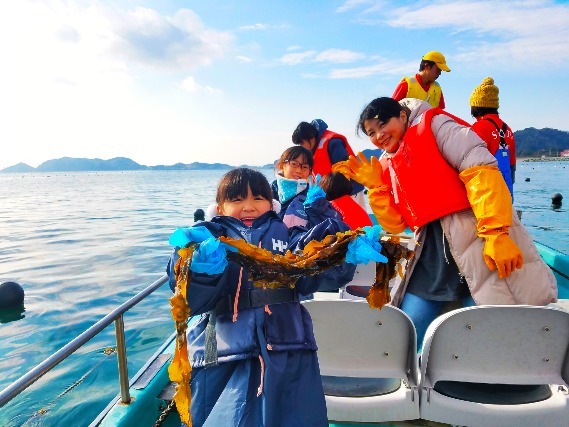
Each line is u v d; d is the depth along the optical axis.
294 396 1.63
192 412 1.66
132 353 6.30
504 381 2.39
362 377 2.51
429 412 2.45
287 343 1.65
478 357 2.38
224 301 1.69
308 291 1.77
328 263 1.67
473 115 3.85
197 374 1.70
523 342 2.33
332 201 4.14
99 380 5.56
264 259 1.59
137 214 24.88
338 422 2.59
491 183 2.60
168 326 7.29
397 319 2.39
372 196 3.24
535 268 2.73
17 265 12.26
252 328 1.64
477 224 2.65
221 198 1.85
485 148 2.72
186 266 1.41
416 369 2.47
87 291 9.51
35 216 24.81
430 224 2.91
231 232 1.73
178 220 21.73
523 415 2.38
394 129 2.93
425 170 2.77
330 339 2.47
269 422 1.54
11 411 4.91
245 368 1.62
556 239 14.38
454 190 2.76
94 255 13.36
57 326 7.60
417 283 3.01
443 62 5.00
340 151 4.91
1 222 22.16
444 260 2.85
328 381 2.73
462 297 2.93
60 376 5.68
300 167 3.53
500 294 2.69
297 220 3.17
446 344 2.38
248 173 1.85
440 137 2.77
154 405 2.96
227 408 1.57
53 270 11.55
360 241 1.59
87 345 6.64
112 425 2.55
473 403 2.42
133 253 13.51
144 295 2.79
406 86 5.15
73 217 23.94
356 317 2.41
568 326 2.28
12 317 8.03
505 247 2.55
